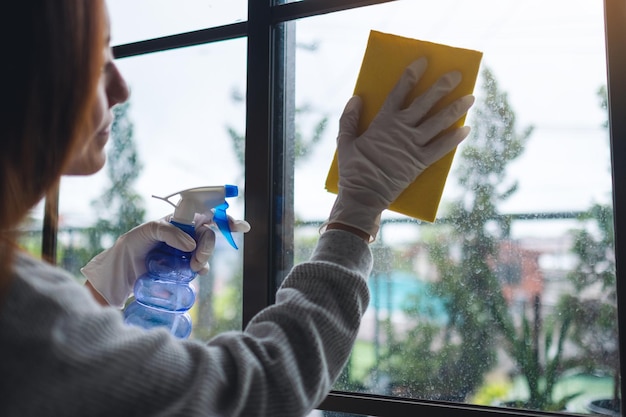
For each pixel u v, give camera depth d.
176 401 0.48
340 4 1.18
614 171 0.96
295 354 0.59
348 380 1.15
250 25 1.25
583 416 0.98
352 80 1.20
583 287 1.00
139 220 1.41
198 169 1.35
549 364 1.01
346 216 0.74
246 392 0.53
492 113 1.09
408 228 1.13
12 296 0.44
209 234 0.91
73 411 0.44
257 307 1.19
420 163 0.77
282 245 1.22
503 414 1.01
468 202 1.09
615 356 0.97
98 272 0.95
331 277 0.65
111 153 1.45
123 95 0.65
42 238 1.48
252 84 1.23
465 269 1.09
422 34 1.14
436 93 0.77
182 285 0.96
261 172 1.21
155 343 0.50
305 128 1.23
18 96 0.48
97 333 0.47
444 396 1.08
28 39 0.48
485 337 1.06
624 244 0.95
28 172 0.50
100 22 0.53
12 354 0.43
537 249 1.04
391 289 1.14
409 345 1.12
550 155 1.04
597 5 1.02
